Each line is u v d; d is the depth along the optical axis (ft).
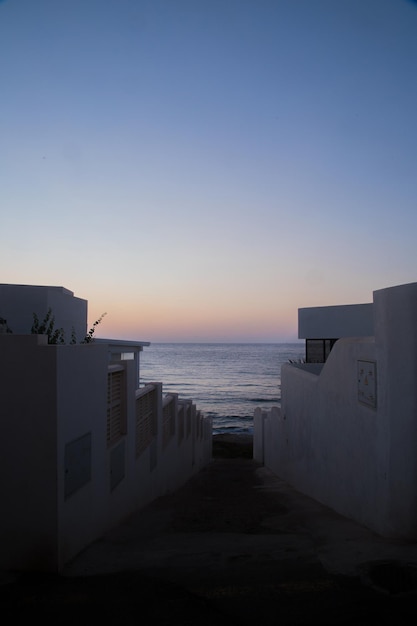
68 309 38.58
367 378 21.06
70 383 15.43
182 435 45.60
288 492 37.29
